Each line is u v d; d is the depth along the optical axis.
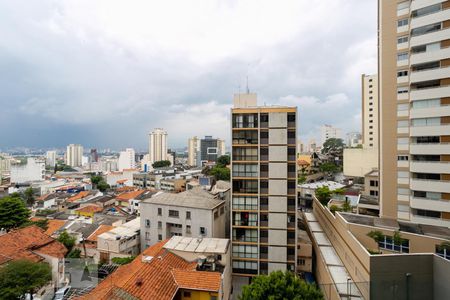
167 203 44.75
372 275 23.12
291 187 38.19
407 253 25.83
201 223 41.91
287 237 37.88
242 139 39.25
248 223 38.66
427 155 37.06
